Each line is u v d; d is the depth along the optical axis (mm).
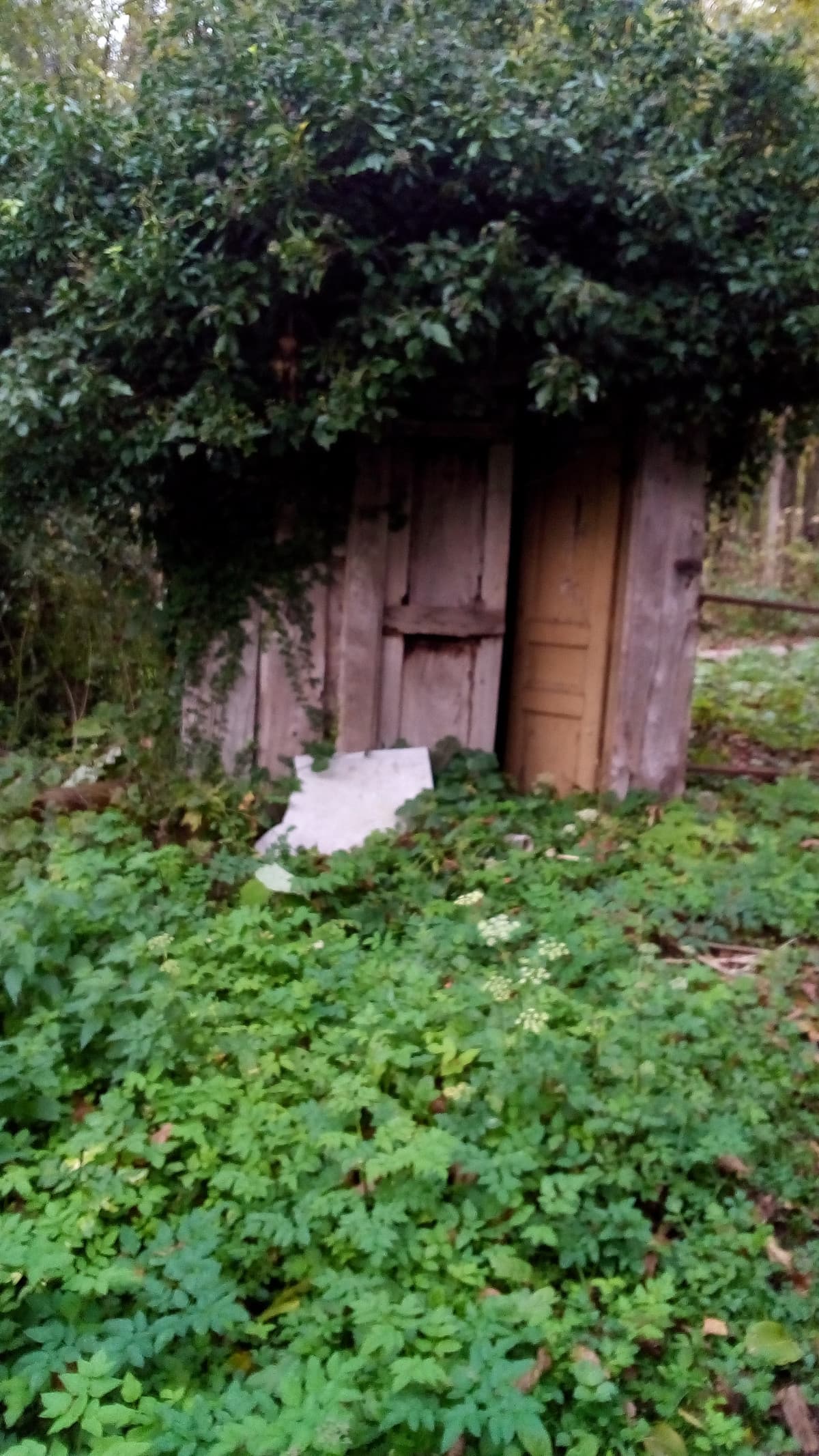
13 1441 2275
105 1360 2271
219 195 4688
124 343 5082
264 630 5934
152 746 5969
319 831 5418
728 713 8789
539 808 5660
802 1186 3170
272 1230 2717
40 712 7930
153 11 8195
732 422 6230
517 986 3631
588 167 4805
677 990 3781
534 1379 2480
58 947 3650
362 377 4969
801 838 5254
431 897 4668
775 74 5098
